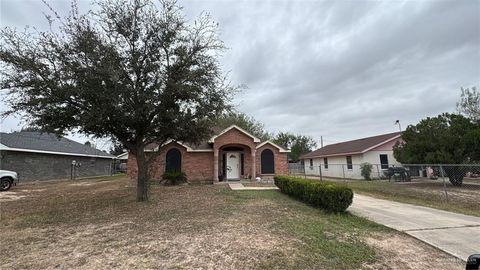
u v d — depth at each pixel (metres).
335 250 4.93
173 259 4.62
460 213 8.28
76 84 8.30
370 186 15.78
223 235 5.95
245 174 21.36
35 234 6.42
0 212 9.32
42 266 4.44
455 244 5.22
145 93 8.98
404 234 5.97
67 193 14.52
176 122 10.02
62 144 28.38
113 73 8.12
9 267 4.42
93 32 8.89
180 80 9.57
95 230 6.66
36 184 20.30
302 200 10.65
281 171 22.05
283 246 5.16
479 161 14.73
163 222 7.29
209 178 20.25
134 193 13.47
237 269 4.19
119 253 4.96
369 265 4.32
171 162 20.05
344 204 8.16
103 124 9.00
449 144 15.09
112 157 33.75
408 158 16.72
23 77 8.34
